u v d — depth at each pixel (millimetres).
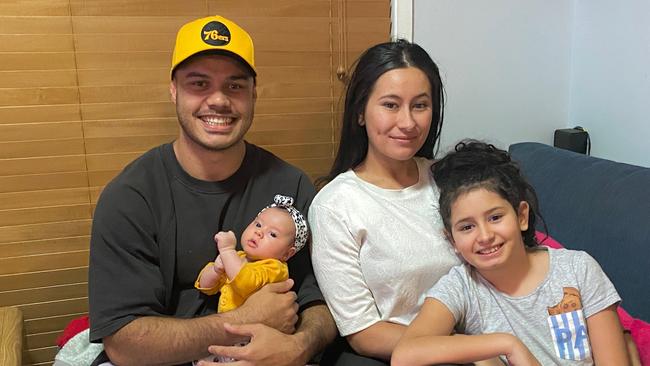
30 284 1569
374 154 1323
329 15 1688
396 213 1270
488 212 1132
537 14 1900
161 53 1562
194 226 1303
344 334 1250
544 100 1978
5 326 1402
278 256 1261
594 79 1891
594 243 1440
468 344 1042
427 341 1067
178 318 1194
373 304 1262
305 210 1406
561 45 1954
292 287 1353
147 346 1141
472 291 1196
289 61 1681
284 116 1710
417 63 1252
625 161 1801
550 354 1127
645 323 1250
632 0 1710
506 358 1073
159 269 1275
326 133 1762
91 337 1159
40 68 1478
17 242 1542
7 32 1438
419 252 1235
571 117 2000
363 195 1272
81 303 1621
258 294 1213
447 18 1804
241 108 1276
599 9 1839
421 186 1336
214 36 1226
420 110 1258
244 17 1613
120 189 1241
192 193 1304
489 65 1885
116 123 1563
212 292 1286
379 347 1213
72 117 1526
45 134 1514
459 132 1908
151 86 1570
